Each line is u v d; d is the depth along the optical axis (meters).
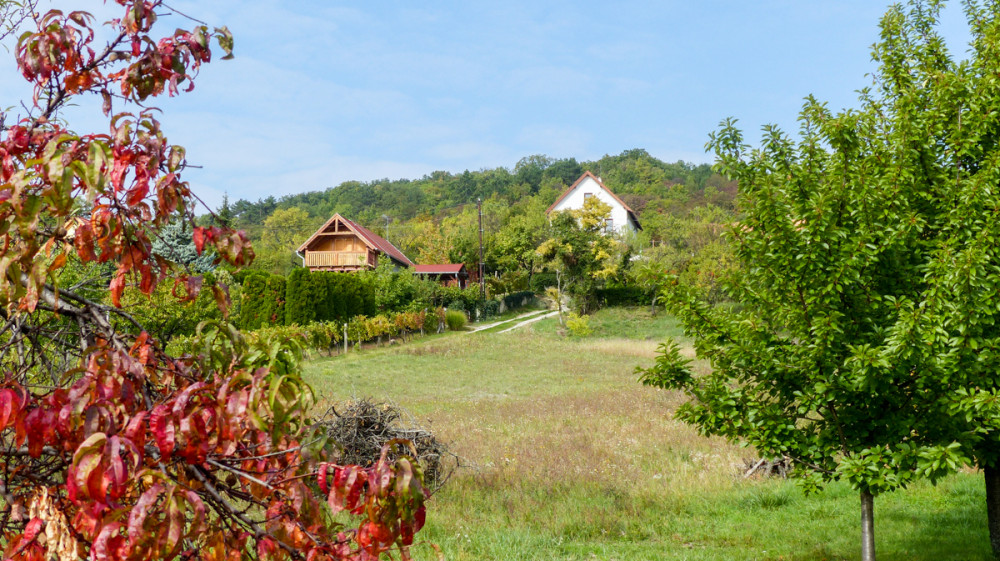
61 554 1.68
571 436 14.85
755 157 6.72
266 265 62.81
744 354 6.21
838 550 8.15
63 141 1.76
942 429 6.04
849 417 6.07
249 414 1.67
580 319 41.41
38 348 2.19
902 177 6.01
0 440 1.82
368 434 10.18
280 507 1.88
